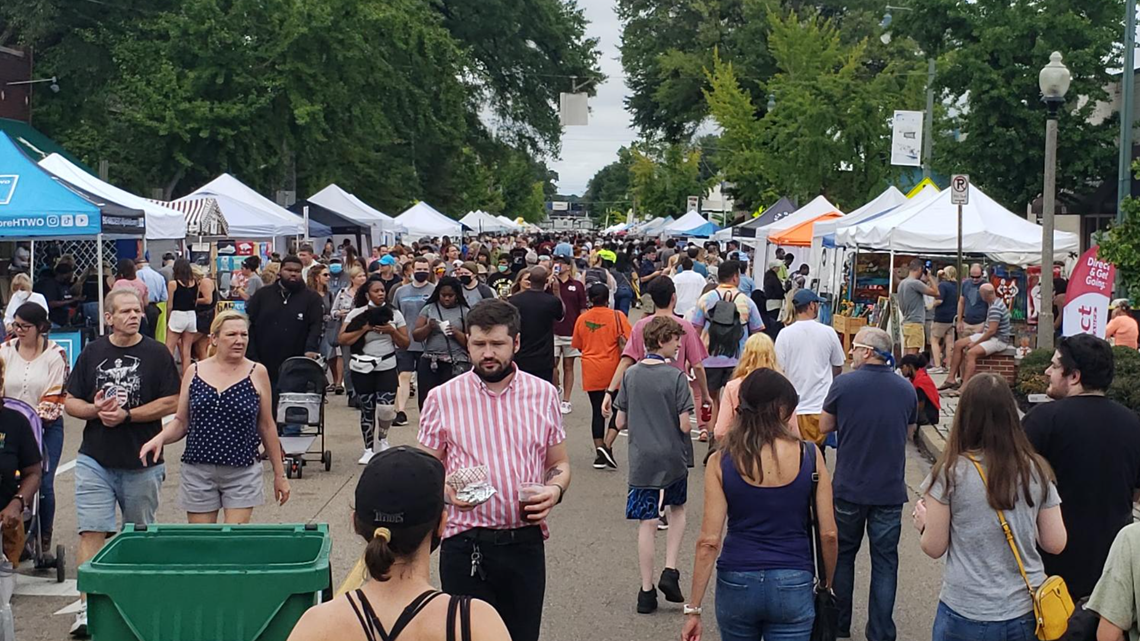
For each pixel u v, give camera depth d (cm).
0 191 1672
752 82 5628
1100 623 407
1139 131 2975
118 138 3816
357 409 1705
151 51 3716
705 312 1304
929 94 3153
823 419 723
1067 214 3241
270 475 1222
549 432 525
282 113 3731
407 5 4162
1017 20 2964
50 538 890
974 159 3080
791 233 2973
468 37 5488
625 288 2423
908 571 897
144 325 1744
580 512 1073
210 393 713
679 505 796
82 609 748
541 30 5631
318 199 3503
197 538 495
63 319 1894
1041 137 2975
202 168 3634
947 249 2078
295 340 1206
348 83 3850
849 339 2388
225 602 432
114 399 715
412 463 314
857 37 5406
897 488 700
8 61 3962
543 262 2009
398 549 308
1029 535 479
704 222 5209
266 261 2725
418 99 4191
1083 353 545
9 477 665
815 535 533
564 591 827
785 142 4009
